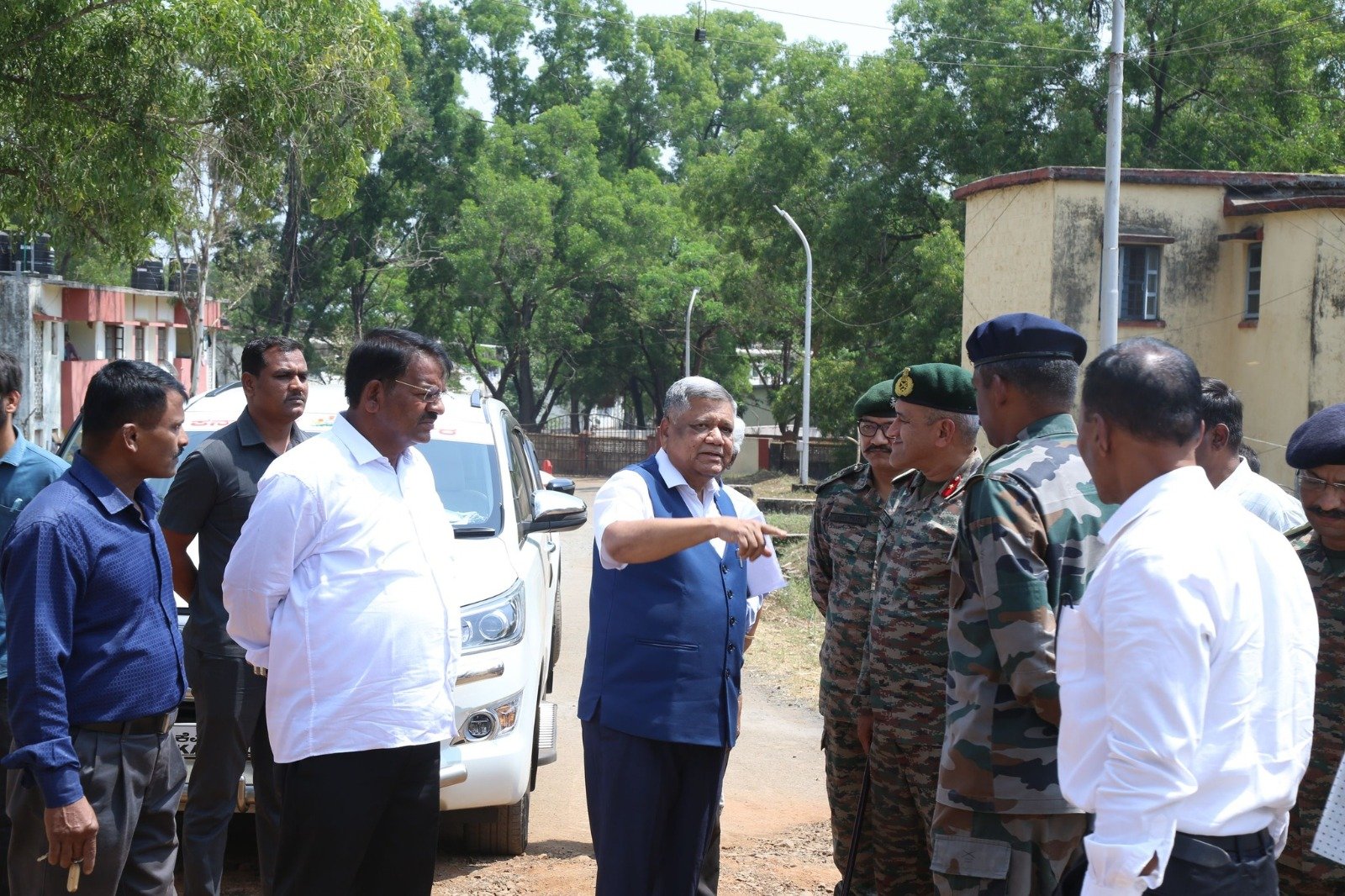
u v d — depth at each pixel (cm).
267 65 1323
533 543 665
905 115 2886
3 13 1158
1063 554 293
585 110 5019
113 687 328
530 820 587
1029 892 296
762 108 3384
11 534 320
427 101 4412
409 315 4525
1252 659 228
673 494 380
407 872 344
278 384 440
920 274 2830
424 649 336
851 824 419
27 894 327
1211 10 2634
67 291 2903
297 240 4025
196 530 431
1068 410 318
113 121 1273
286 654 327
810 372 3083
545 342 4428
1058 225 2100
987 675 298
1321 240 1977
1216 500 235
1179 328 2148
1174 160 2684
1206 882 224
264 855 417
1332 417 332
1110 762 220
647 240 4506
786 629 1077
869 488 433
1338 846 288
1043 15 2931
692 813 373
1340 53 2625
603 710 366
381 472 341
